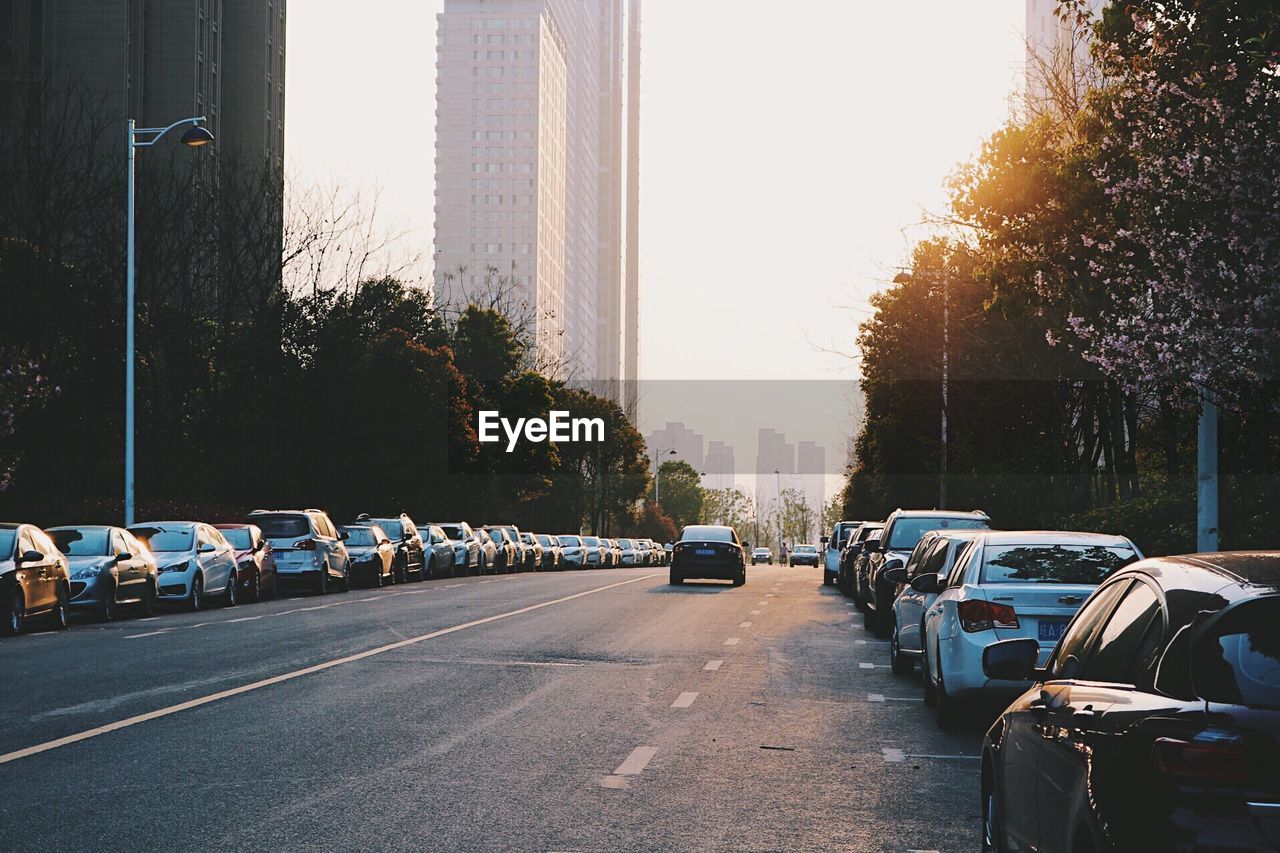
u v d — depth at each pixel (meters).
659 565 94.81
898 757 10.70
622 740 11.21
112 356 40.59
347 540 38.00
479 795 8.86
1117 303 18.02
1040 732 5.65
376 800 8.65
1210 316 15.57
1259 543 19.80
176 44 69.50
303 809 8.34
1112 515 24.34
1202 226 15.54
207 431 47.12
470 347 72.44
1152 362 16.47
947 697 12.05
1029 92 27.80
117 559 24.66
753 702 13.77
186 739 10.95
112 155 46.16
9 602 20.69
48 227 40.09
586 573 55.03
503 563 54.50
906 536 22.36
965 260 32.84
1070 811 4.94
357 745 10.76
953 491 41.00
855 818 8.40
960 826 8.20
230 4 77.94
